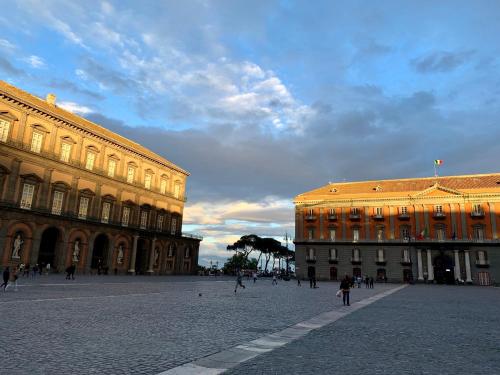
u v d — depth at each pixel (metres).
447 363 8.72
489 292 45.38
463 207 78.19
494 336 12.62
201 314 16.69
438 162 87.88
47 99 63.06
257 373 7.57
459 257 76.50
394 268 81.19
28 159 53.88
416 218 81.44
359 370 7.95
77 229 59.91
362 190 90.00
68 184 59.28
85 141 63.25
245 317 16.22
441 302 27.70
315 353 9.48
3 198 50.56
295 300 26.61
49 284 32.56
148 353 9.01
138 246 74.75
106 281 41.94
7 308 15.86
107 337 10.66
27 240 52.91
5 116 51.38
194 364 8.16
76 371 7.37
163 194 80.12
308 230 89.88
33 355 8.44
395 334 12.64
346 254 85.44
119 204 68.75
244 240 124.75
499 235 74.25
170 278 61.22
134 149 72.06
